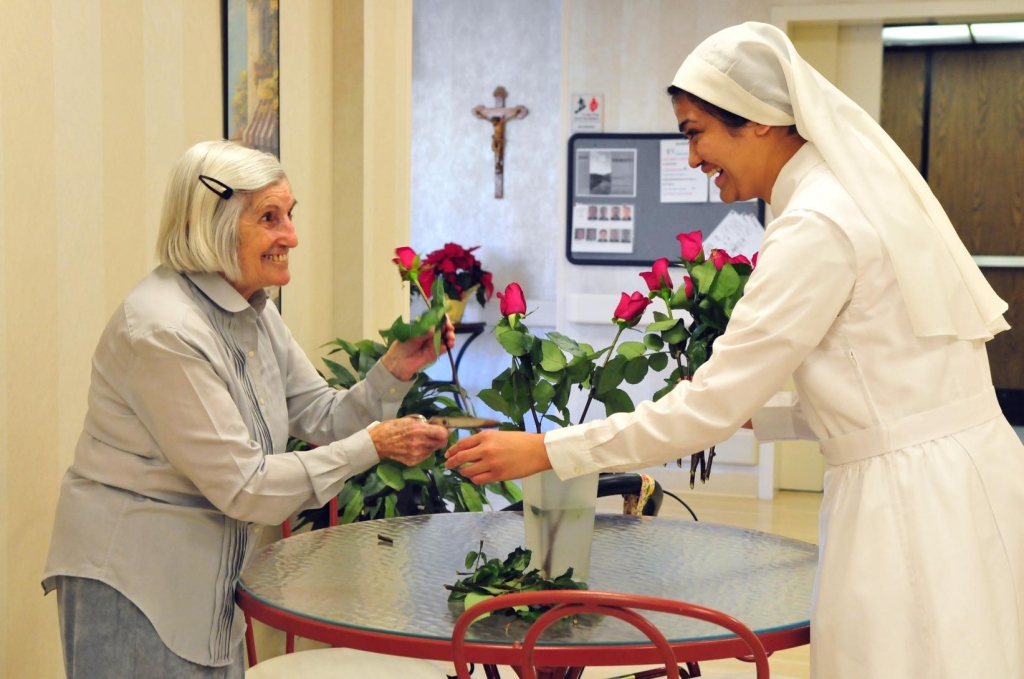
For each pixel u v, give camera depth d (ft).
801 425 6.12
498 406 6.00
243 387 5.86
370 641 5.06
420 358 6.61
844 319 4.95
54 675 6.61
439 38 24.41
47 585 5.62
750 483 19.63
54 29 6.37
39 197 6.25
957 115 20.67
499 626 5.16
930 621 4.68
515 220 24.45
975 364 5.07
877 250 4.85
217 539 5.70
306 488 5.58
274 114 9.76
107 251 7.06
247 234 5.69
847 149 5.04
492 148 24.31
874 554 4.82
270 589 5.77
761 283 4.98
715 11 19.12
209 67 8.56
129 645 5.44
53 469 6.49
